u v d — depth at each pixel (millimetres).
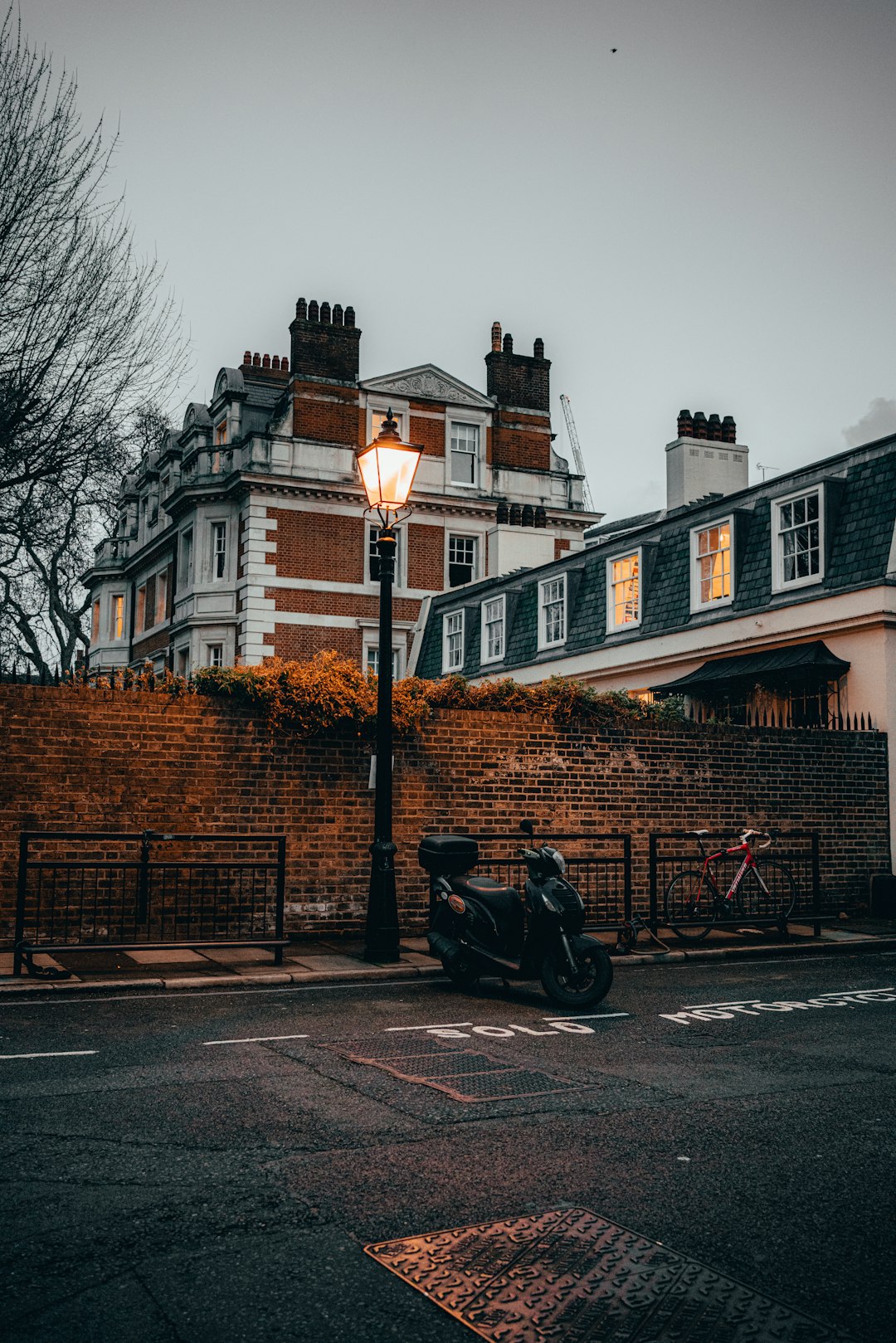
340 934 12281
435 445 33250
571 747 13891
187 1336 3211
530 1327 3299
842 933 13406
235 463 31688
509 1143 5035
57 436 13609
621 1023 8008
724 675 17625
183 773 11633
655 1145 5051
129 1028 7449
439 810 13039
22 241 13312
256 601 30000
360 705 12359
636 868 14117
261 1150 4863
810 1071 6516
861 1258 3822
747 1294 3535
